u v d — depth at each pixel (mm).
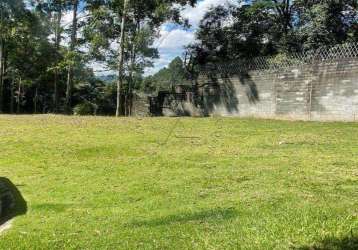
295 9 26938
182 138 15297
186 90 29312
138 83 36781
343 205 6984
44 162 12047
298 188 8391
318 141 13938
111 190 9016
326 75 20141
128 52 30859
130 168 11055
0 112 34156
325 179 9078
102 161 12047
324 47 20875
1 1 32031
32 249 5859
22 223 7051
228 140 14719
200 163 11297
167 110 30984
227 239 5734
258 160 11352
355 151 12102
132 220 6953
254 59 24203
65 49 32406
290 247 5375
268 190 8320
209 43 30703
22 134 16281
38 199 8508
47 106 49875
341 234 5637
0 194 8883
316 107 20578
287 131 16328
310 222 6117
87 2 28750
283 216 6484
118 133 16531
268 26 28719
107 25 28734
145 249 5629
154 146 13945
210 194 8305
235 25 29859
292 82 21719
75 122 19641
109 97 45906
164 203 7852
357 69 18938
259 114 23656
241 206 7301
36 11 31719
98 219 7125
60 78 42188
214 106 26891
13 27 33062
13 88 46969
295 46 25547
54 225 6883
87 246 5883
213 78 26906
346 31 23938
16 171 11047
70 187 9383
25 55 36250
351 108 19172
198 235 5973
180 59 31234
